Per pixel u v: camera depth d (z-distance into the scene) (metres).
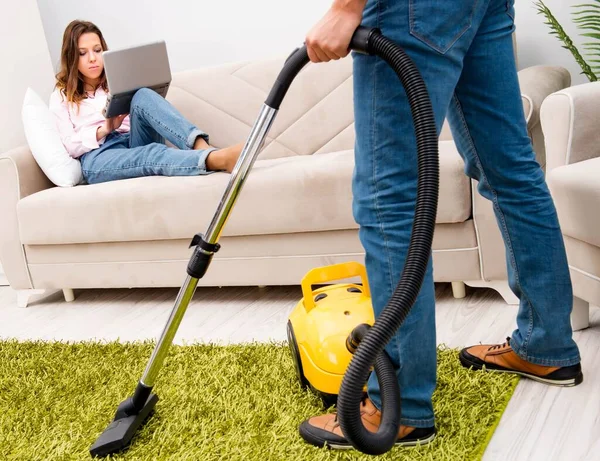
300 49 1.20
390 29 1.13
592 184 1.57
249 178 2.24
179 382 1.77
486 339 1.82
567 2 2.64
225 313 2.33
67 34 2.89
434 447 1.32
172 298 2.58
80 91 2.94
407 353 1.26
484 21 1.32
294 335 1.60
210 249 1.38
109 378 1.87
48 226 2.56
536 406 1.46
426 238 0.98
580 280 1.71
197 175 2.44
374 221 1.22
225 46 3.14
